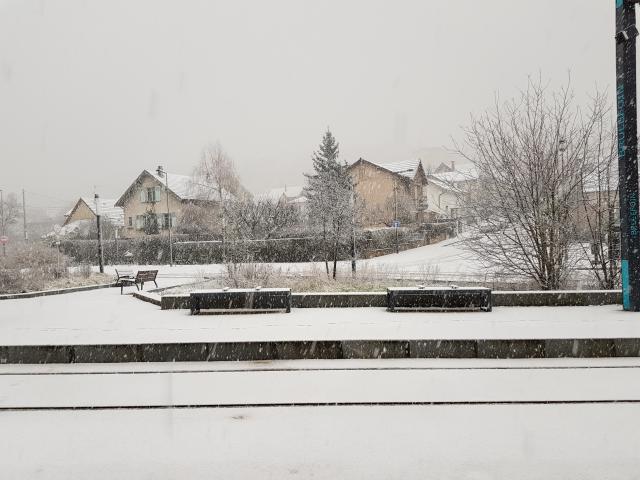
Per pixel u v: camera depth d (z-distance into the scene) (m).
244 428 4.72
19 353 7.34
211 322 9.15
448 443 4.28
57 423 4.95
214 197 40.62
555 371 6.34
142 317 10.04
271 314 10.05
